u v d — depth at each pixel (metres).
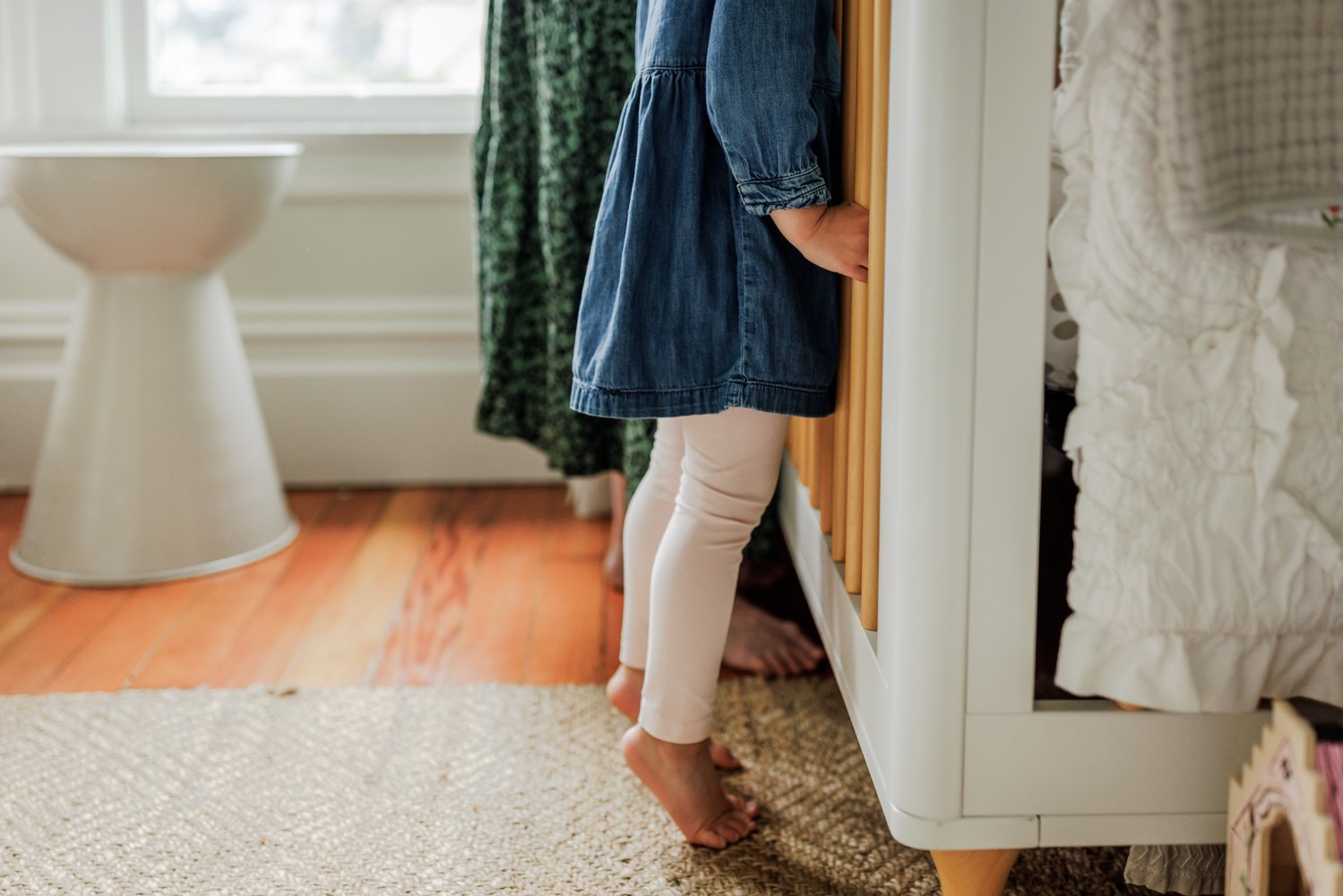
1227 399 0.70
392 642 1.48
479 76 2.13
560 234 1.49
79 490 1.67
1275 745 0.67
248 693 1.33
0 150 1.64
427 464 2.11
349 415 2.08
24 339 2.00
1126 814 0.77
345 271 2.04
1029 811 0.77
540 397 1.68
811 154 0.85
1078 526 0.73
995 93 0.69
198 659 1.43
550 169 1.48
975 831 0.77
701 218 0.93
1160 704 0.73
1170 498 0.71
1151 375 0.70
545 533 1.89
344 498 2.05
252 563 1.75
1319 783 0.62
